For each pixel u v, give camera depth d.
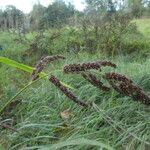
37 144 3.66
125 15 10.16
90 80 3.65
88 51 8.38
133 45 9.01
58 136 3.85
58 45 9.05
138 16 14.66
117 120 3.88
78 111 4.23
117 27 9.09
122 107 4.11
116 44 8.56
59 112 4.48
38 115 4.38
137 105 4.08
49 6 14.83
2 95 5.09
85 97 4.69
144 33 12.48
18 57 8.52
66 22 12.47
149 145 3.18
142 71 5.28
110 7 11.85
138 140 3.29
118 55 8.25
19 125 4.09
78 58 7.32
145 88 4.75
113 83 3.56
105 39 8.56
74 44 8.93
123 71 5.58
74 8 14.83
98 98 4.62
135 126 3.64
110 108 4.12
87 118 3.90
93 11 11.81
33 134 3.85
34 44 8.91
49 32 10.37
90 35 8.96
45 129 3.80
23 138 3.73
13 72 6.75
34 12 14.67
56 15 14.32
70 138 3.46
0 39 10.91
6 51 8.95
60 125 4.06
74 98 3.71
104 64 3.28
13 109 4.76
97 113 3.95
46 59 3.45
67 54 8.01
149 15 15.91
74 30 9.99
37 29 12.97
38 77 3.56
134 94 3.52
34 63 8.23
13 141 3.75
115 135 3.51
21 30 11.80
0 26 15.16
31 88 5.28
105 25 9.12
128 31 10.09
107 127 3.63
